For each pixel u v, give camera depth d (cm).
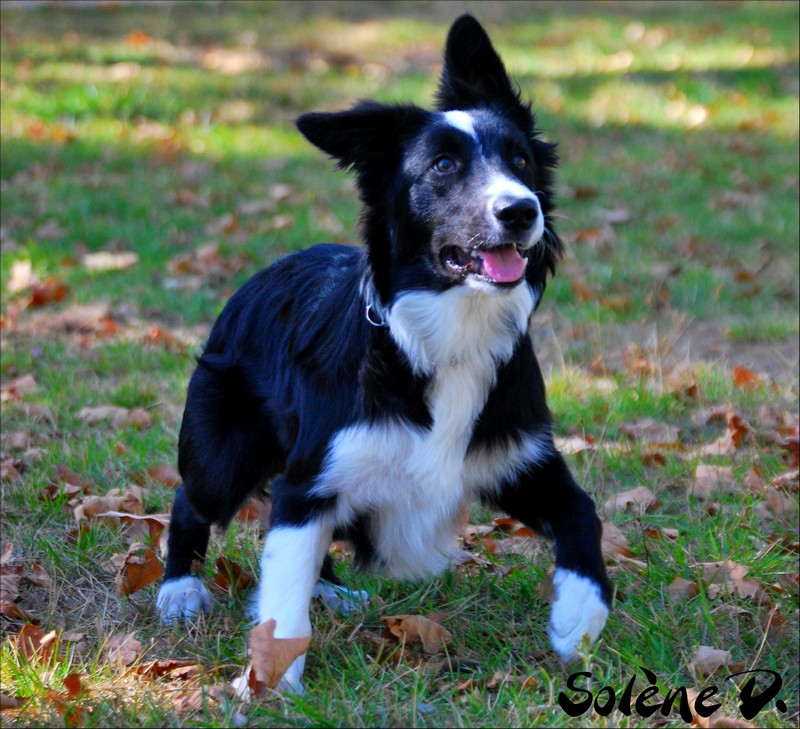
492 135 521
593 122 1761
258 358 566
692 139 1675
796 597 588
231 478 562
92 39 2208
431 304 509
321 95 1872
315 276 560
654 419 825
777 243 1251
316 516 512
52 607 563
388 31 2436
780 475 722
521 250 511
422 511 527
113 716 467
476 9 2705
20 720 469
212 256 1169
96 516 659
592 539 506
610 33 2412
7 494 695
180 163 1520
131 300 1067
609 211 1345
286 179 1464
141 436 788
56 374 895
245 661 519
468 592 584
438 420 512
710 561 612
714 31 2392
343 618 562
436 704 485
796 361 941
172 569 591
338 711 470
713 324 1041
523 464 528
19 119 1636
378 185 542
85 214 1301
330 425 509
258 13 2569
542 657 534
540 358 952
